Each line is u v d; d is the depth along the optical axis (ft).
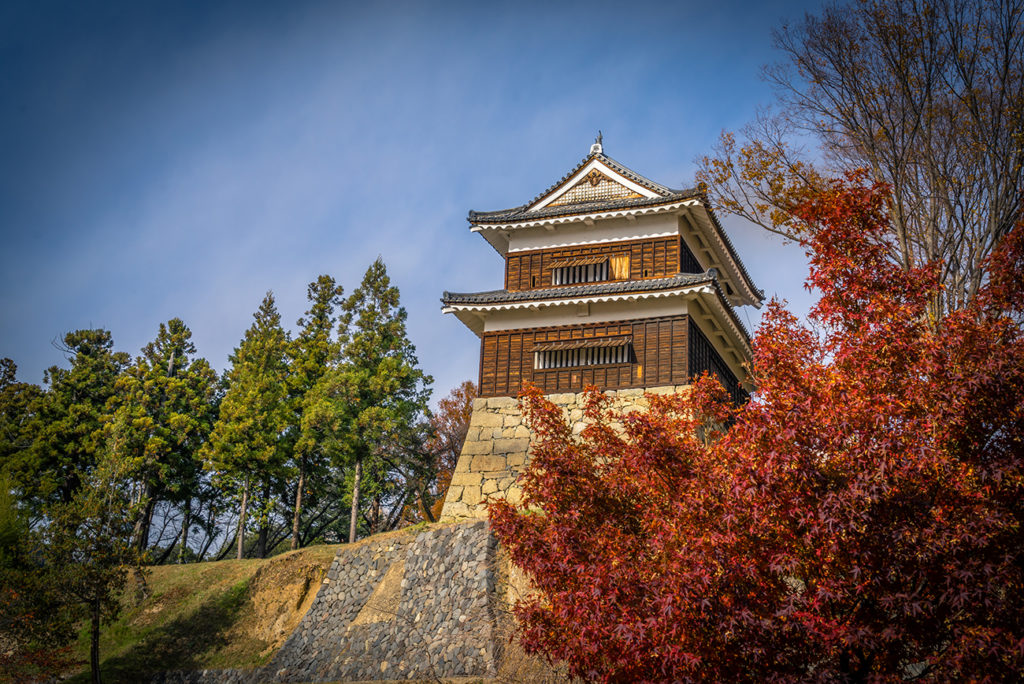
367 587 110.73
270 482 177.17
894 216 64.90
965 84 62.95
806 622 33.53
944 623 35.12
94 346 178.60
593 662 41.01
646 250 117.19
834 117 68.69
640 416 44.37
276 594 124.26
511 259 122.93
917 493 34.63
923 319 47.78
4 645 113.60
